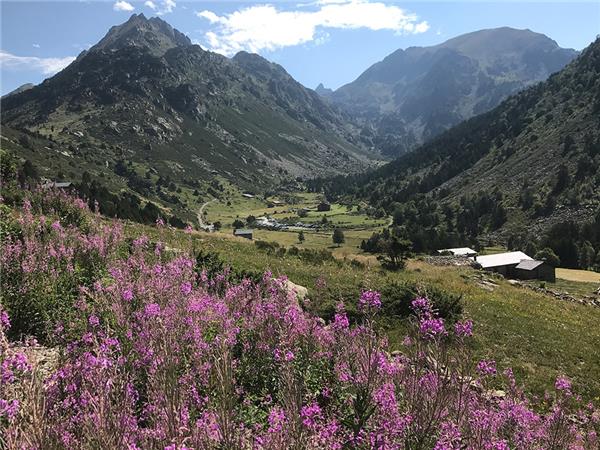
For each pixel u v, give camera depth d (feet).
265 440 12.46
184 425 12.53
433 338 14.74
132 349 18.30
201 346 17.81
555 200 575.38
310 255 108.78
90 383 13.87
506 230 569.23
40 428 11.24
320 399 18.51
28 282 26.14
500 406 19.80
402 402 14.98
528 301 94.58
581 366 50.96
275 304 23.66
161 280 24.54
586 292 210.59
